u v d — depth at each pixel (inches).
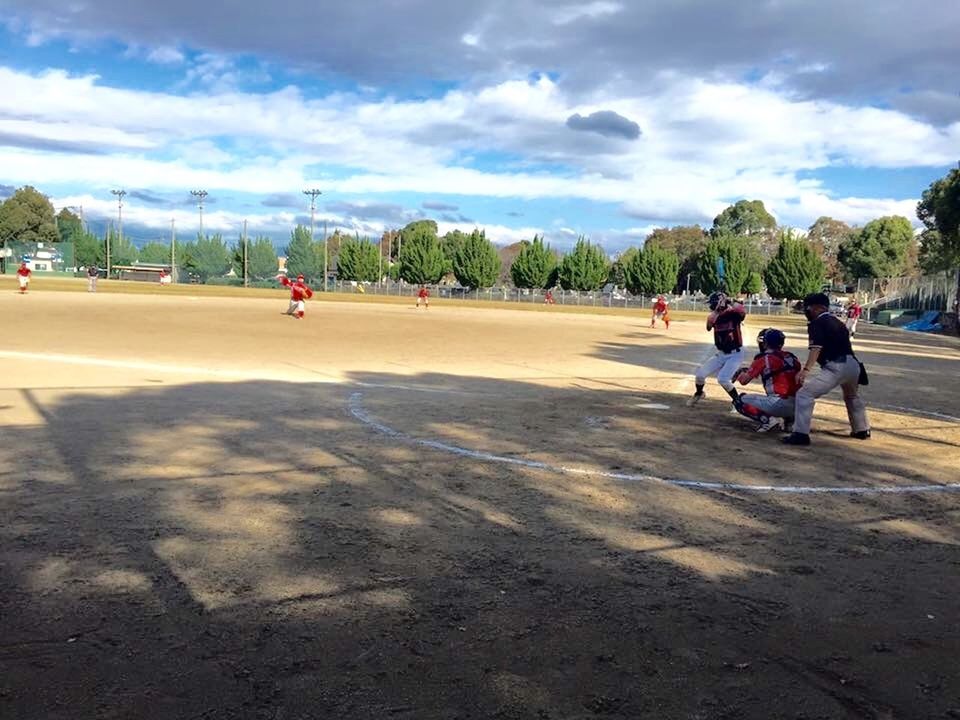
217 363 616.4
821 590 179.8
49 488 244.7
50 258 4060.0
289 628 153.1
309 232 4800.7
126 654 141.6
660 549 205.0
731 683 136.6
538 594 173.2
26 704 125.0
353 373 581.0
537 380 571.5
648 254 3769.7
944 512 247.3
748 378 379.9
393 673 137.0
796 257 3422.7
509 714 125.0
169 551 193.3
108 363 583.2
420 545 202.8
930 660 147.1
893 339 1418.6
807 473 294.7
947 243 2165.4
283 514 225.5
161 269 4559.5
